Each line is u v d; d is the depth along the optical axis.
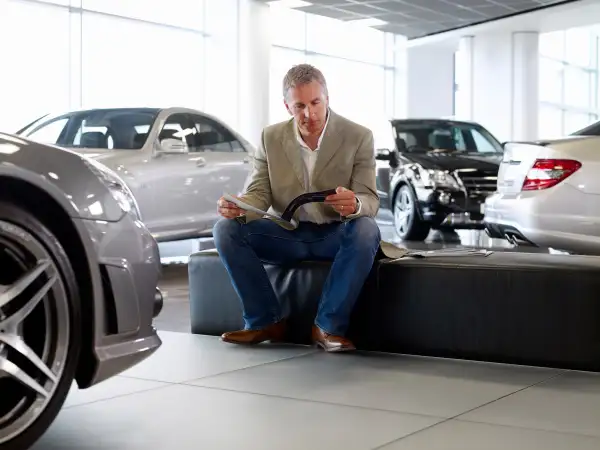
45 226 1.97
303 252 3.55
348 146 3.47
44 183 1.95
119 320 2.12
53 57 11.43
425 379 2.88
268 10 13.98
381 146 8.91
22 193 1.96
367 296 3.42
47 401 1.95
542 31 16.17
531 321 3.11
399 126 8.91
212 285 3.81
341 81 17.06
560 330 3.07
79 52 11.73
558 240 5.00
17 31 10.97
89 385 2.10
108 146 6.47
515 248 7.62
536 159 5.11
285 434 2.21
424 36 17.05
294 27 15.94
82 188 2.05
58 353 1.97
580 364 3.04
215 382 2.84
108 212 2.11
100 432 2.24
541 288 3.09
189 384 2.81
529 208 5.10
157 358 3.27
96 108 6.80
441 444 2.10
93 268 2.04
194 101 13.84
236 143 7.27
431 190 7.90
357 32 17.27
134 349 2.18
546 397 2.62
